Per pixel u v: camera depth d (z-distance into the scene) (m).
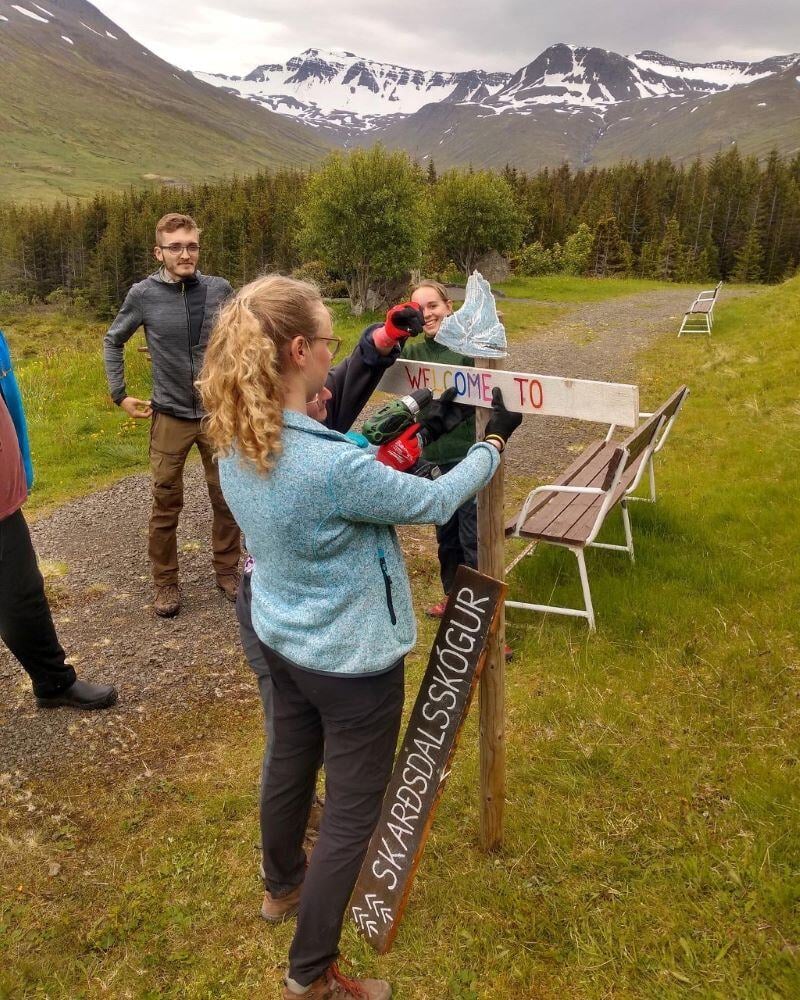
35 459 8.05
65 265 111.25
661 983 2.23
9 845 2.93
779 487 5.55
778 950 2.27
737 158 90.56
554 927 2.45
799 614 3.92
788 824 2.67
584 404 2.06
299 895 2.52
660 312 20.48
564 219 70.50
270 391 1.83
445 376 2.33
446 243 30.94
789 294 17.75
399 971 2.38
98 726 3.68
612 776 3.04
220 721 3.71
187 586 5.15
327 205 21.41
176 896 2.69
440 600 4.83
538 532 4.10
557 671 3.80
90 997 2.34
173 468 4.54
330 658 1.95
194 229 4.27
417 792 2.37
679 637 3.93
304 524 1.84
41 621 3.52
